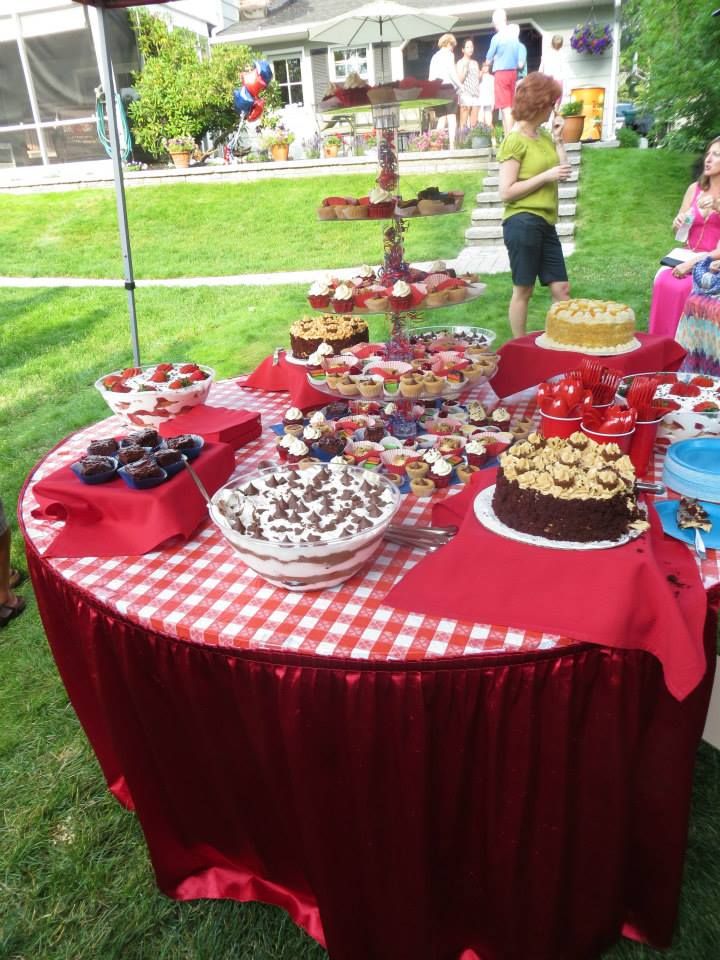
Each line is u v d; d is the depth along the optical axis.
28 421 5.71
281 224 10.74
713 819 2.15
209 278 9.30
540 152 4.39
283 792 1.61
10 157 14.11
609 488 1.46
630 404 1.86
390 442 2.24
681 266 3.82
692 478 1.76
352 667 1.36
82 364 6.86
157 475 1.83
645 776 1.59
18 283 9.82
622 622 1.35
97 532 1.84
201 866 1.99
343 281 2.66
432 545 1.69
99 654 1.66
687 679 1.29
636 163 10.46
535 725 1.41
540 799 1.50
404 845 1.53
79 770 2.51
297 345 2.82
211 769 1.73
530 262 4.62
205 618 1.50
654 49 8.70
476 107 10.98
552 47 11.05
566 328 2.69
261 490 1.73
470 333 2.97
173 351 6.95
